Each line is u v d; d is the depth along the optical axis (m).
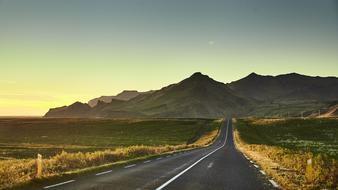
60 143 113.81
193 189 14.33
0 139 134.75
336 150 76.88
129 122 195.38
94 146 93.81
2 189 13.29
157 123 187.25
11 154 59.31
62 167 21.11
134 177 17.64
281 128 159.50
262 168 23.52
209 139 104.19
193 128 161.62
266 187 15.22
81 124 192.12
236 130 144.38
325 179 16.39
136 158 30.48
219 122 193.12
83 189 13.63
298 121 174.50
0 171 17.06
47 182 15.39
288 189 14.44
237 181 16.94
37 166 16.88
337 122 164.12
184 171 20.84
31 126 186.25
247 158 33.81
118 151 35.25
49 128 179.25
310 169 17.73
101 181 15.95
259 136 130.62
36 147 84.38
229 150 53.00
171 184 15.48
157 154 38.28
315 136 134.38
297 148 82.44
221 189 14.54
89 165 23.84
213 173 20.09
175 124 180.88
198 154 40.41
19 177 16.58
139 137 138.75
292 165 23.58
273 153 35.00
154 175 18.66
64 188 13.78
